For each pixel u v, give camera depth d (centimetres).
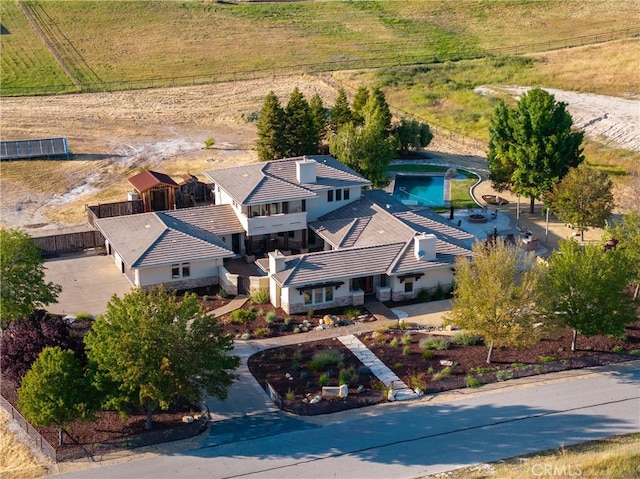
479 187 9106
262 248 7425
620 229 6638
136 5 16888
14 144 9850
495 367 5638
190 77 13575
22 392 4734
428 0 17750
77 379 4797
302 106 8994
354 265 6488
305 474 4588
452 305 6222
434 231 6994
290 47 15150
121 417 4844
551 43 15000
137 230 6962
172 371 4728
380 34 15975
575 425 5022
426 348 5881
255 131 11056
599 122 10894
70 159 9931
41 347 5131
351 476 4566
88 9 16500
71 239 7394
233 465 4678
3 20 15912
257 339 6028
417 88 12838
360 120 9969
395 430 4988
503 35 15725
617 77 12669
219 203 7775
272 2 17850
